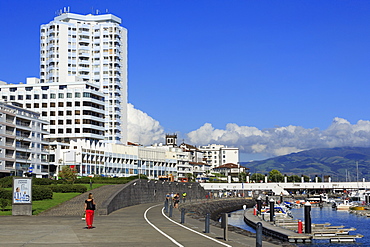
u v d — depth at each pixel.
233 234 34.41
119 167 174.38
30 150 134.00
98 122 178.88
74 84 175.75
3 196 62.72
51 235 30.83
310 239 51.97
